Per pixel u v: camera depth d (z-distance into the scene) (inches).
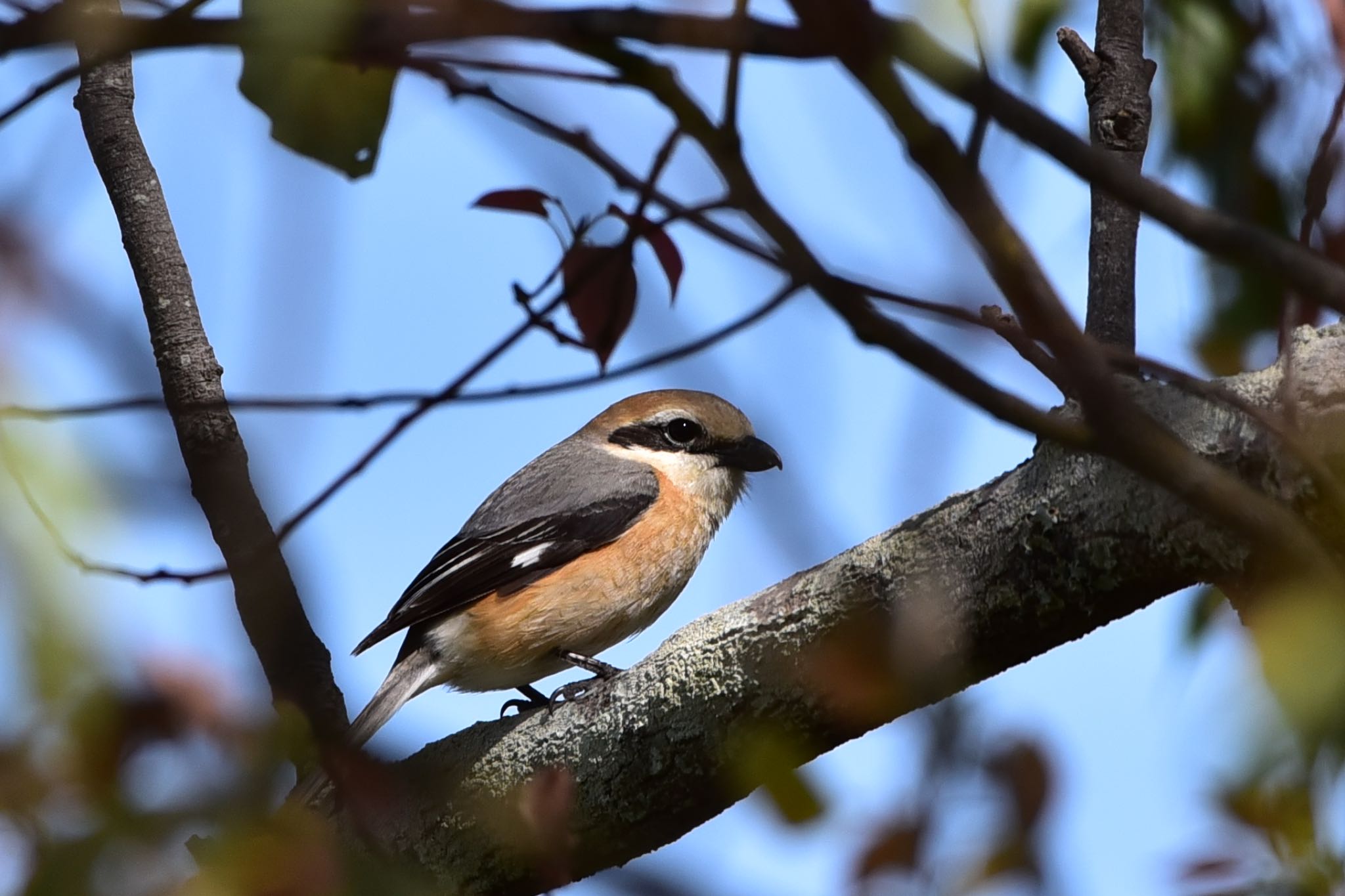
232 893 162.4
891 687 281.4
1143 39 329.4
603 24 148.2
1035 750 231.8
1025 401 159.0
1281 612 140.7
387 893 175.3
